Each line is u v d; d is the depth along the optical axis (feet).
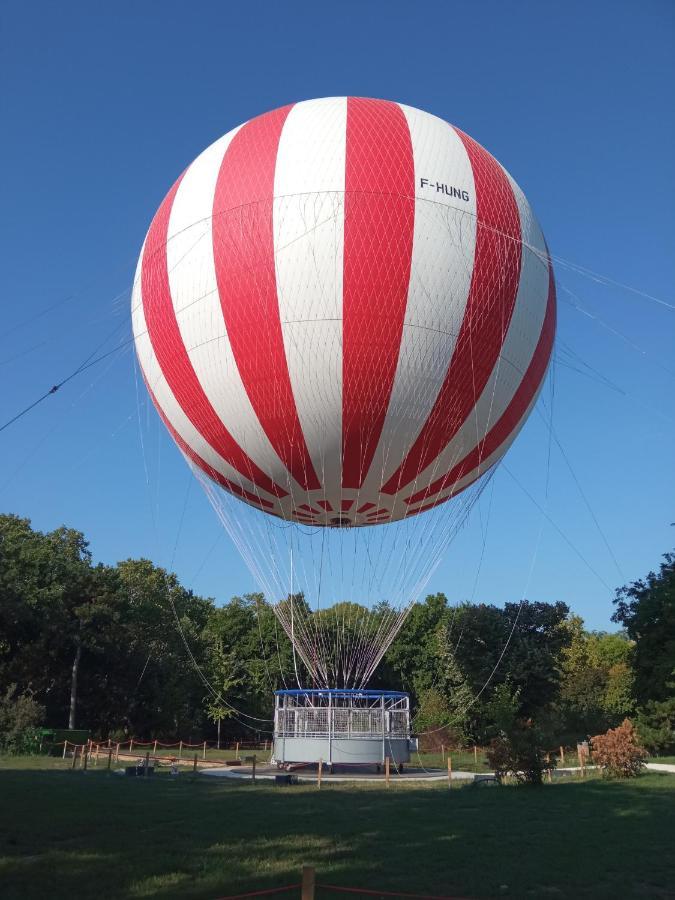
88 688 219.00
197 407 76.43
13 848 47.06
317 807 65.21
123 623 215.72
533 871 41.88
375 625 130.11
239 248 68.33
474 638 201.36
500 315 71.56
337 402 70.08
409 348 68.03
